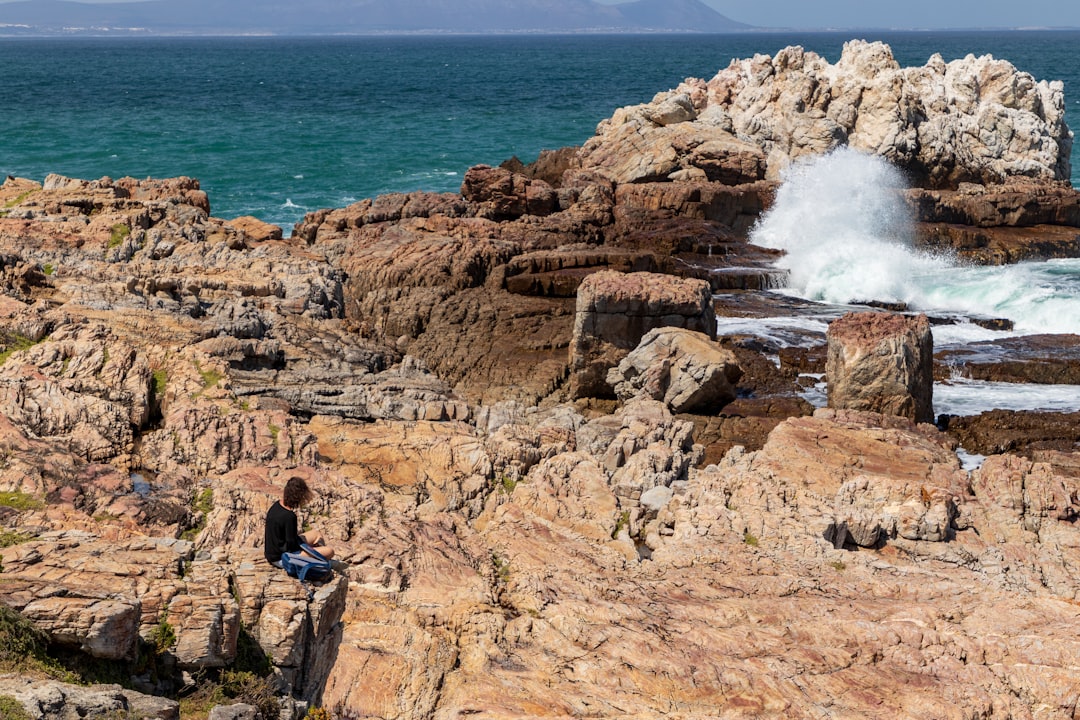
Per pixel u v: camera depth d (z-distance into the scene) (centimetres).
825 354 3897
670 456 2652
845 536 2334
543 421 2998
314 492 2120
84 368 2569
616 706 1518
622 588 1942
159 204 4656
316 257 4456
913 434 2964
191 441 2316
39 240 4003
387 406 2889
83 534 1490
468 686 1557
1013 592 2036
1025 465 2534
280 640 1326
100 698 1105
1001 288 4750
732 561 2127
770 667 1633
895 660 1686
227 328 3219
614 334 3553
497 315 4081
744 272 4916
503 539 2159
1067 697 1598
